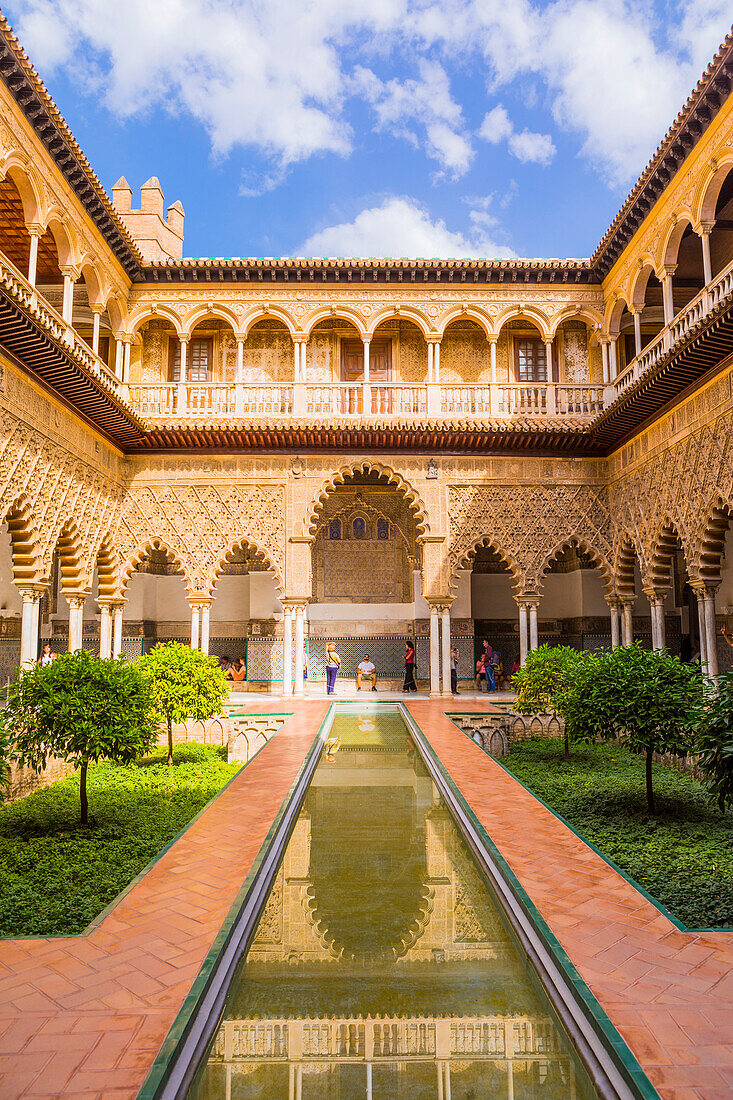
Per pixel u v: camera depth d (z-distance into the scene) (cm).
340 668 1683
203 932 347
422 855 502
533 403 1376
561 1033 282
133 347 1474
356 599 1705
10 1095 225
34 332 830
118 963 316
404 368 1502
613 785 765
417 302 1391
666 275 1096
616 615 1350
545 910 369
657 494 1141
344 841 536
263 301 1382
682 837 578
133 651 1645
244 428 1282
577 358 1492
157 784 800
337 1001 306
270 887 431
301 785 656
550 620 1741
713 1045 252
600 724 668
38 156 932
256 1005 301
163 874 424
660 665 674
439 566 1345
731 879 471
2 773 558
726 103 892
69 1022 268
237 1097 245
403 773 786
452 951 354
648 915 365
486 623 1736
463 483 1356
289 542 1343
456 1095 246
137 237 1557
